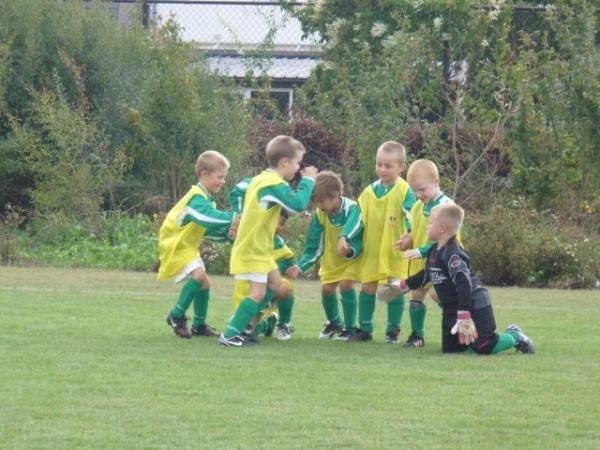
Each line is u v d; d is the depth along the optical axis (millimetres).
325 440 10891
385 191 17250
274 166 16375
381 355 15703
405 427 11430
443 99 34312
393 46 33562
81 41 35062
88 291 22781
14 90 34406
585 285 26750
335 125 33844
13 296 21547
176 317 16906
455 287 15719
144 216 32656
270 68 38406
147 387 13062
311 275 26641
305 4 38344
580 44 32688
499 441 11000
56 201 31703
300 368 14453
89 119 34344
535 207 32219
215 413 11875
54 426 11258
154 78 33281
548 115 32656
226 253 27469
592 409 12352
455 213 15766
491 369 14633
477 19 34344
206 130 33281
